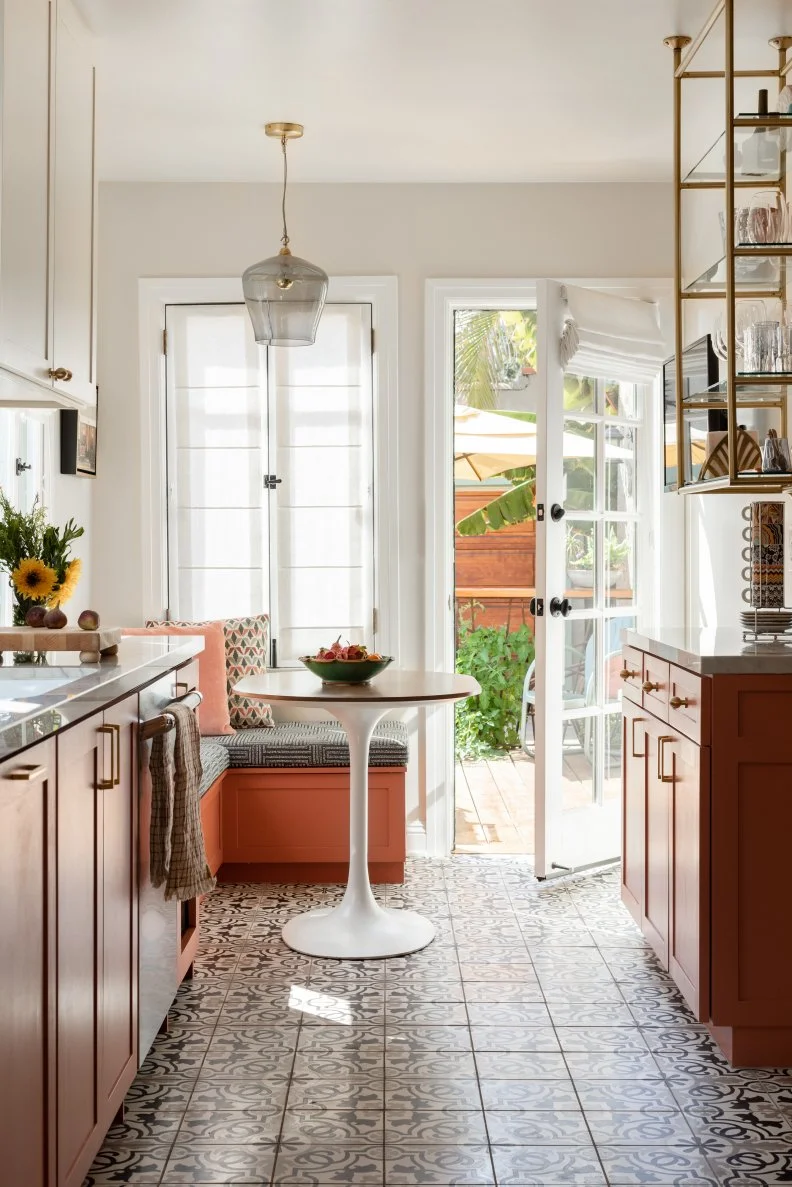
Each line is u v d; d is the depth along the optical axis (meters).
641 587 4.89
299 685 3.68
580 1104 2.58
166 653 2.90
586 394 4.55
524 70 3.62
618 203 4.79
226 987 3.32
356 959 3.55
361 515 4.86
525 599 7.98
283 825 4.37
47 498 4.20
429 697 3.41
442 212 4.78
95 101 3.36
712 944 2.74
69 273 3.07
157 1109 2.55
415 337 4.79
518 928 3.86
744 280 3.06
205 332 4.83
